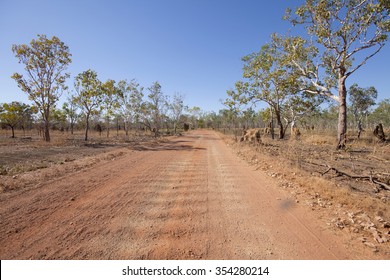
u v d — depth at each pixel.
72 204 4.75
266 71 21.78
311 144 17.00
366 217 3.95
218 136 34.81
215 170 8.29
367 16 11.82
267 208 4.57
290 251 3.07
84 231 3.59
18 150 13.54
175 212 4.38
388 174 6.55
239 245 3.21
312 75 16.58
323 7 12.16
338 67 13.61
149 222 3.93
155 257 2.93
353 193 5.09
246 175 7.46
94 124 51.50
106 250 3.07
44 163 8.98
